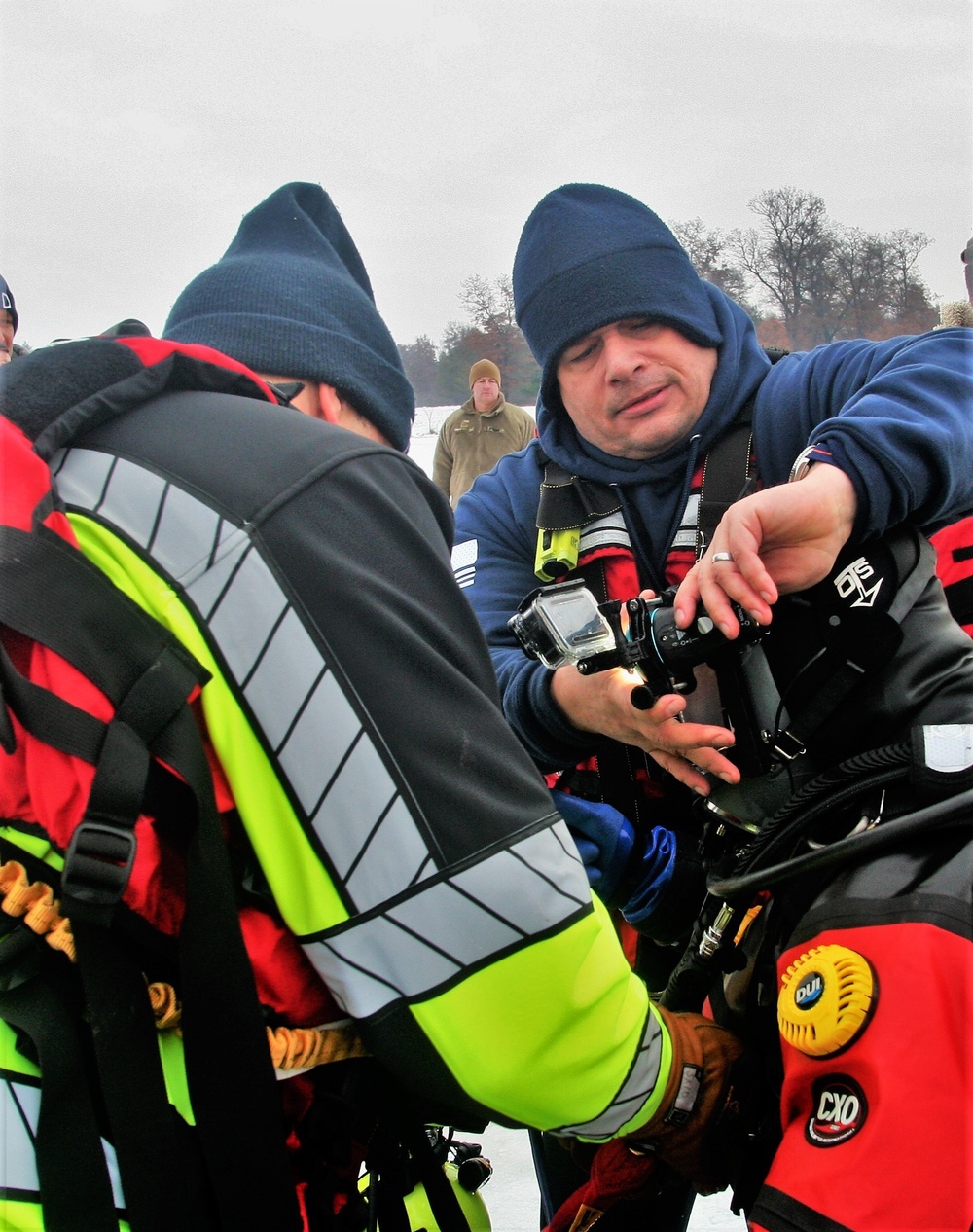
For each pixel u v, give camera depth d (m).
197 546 0.60
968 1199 0.59
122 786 0.57
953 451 0.82
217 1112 0.59
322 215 0.90
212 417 0.66
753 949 0.86
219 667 0.60
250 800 0.61
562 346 1.09
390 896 0.60
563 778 1.15
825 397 1.05
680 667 0.82
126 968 0.59
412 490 0.69
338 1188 0.69
